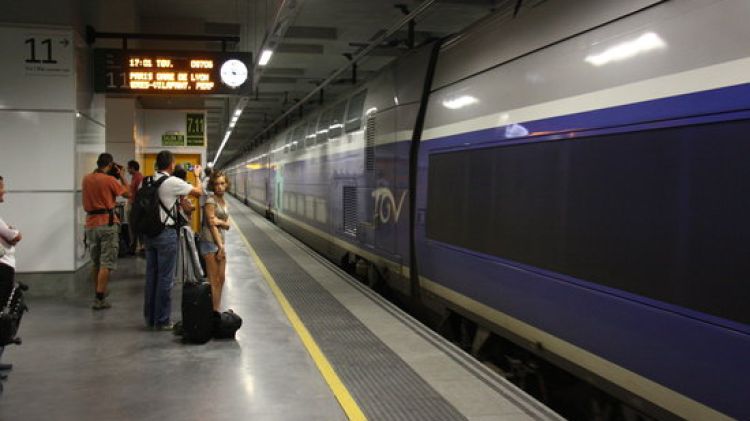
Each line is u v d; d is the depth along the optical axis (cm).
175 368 488
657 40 347
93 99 857
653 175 343
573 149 415
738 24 297
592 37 405
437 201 647
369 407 401
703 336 306
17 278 727
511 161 496
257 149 2977
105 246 694
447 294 627
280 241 1488
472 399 414
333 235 1171
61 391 436
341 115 1120
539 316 456
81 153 768
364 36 1591
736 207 292
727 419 292
